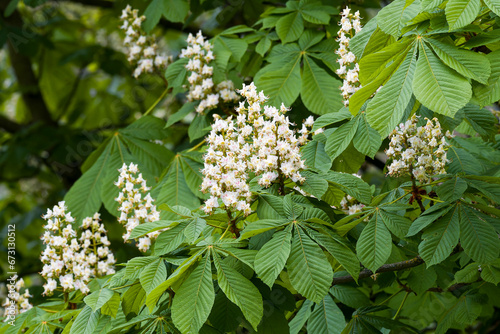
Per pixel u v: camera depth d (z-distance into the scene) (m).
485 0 2.27
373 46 2.69
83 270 3.35
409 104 2.63
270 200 2.57
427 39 2.38
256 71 4.64
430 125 2.96
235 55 4.30
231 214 2.64
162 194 4.02
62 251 3.35
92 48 7.09
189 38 4.16
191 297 2.27
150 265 2.47
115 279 2.63
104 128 7.28
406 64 2.37
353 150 3.22
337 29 4.42
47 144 6.52
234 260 2.62
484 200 3.27
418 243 2.84
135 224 3.14
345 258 2.38
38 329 2.92
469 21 2.25
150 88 7.32
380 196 2.89
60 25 7.98
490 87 2.38
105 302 2.55
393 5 2.52
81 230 4.27
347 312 3.59
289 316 3.68
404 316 4.35
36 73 8.77
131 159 4.48
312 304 3.30
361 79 2.52
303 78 4.10
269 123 2.58
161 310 2.67
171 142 6.52
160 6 4.85
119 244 6.14
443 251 2.51
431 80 2.26
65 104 8.02
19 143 6.52
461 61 2.27
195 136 4.30
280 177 2.69
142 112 7.54
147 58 4.98
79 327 2.62
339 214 2.98
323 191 2.61
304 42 4.30
